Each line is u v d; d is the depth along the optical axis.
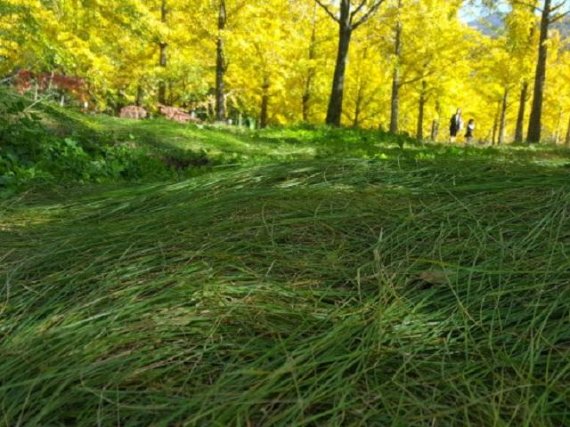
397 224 2.25
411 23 19.08
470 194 2.60
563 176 2.77
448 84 23.02
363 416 1.18
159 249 2.08
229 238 2.14
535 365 1.36
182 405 1.21
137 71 16.67
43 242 2.34
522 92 22.00
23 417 1.21
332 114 13.71
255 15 16.08
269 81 20.52
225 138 8.22
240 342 1.47
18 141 4.29
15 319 1.66
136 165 4.82
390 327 1.52
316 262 1.95
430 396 1.25
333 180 2.92
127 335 1.47
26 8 10.90
